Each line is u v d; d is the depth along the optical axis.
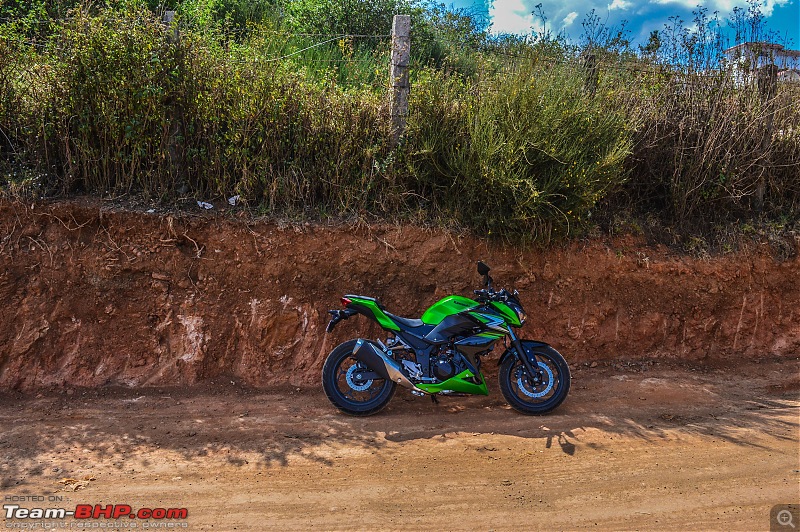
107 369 5.74
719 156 7.51
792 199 7.98
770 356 7.37
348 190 6.33
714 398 6.24
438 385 5.44
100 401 5.48
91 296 5.75
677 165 7.39
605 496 4.01
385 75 7.45
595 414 5.64
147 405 5.45
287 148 6.35
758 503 3.96
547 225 6.45
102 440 4.70
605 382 6.47
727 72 7.75
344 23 10.20
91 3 6.14
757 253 7.45
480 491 4.04
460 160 6.33
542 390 5.60
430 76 6.89
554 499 3.95
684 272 7.12
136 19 5.93
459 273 6.43
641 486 4.17
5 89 5.87
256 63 6.30
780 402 6.20
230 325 6.00
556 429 5.22
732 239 7.45
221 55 6.27
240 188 6.14
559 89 6.67
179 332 5.89
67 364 5.66
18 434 4.72
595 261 6.86
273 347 6.06
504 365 5.66
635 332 6.99
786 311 7.47
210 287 5.96
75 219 5.76
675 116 7.51
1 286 5.57
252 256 6.04
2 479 4.00
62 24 6.02
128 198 5.99
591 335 6.82
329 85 6.71
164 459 4.41
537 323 6.69
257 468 4.30
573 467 4.45
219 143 6.16
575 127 6.57
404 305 6.36
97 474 4.13
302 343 6.14
